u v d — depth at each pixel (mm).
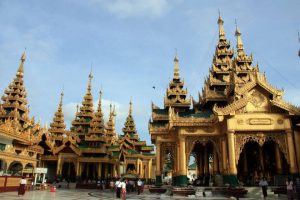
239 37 60500
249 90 38438
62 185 66438
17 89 69000
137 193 45500
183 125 40031
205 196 34531
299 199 28453
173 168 47781
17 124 59000
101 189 60406
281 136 36969
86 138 76938
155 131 48250
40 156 66312
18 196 30781
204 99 52500
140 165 81812
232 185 35125
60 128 85125
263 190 30422
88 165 75750
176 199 30781
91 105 89875
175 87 58406
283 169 40625
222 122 38969
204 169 50875
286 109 36656
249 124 37094
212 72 56000
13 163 46938
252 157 45469
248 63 54531
